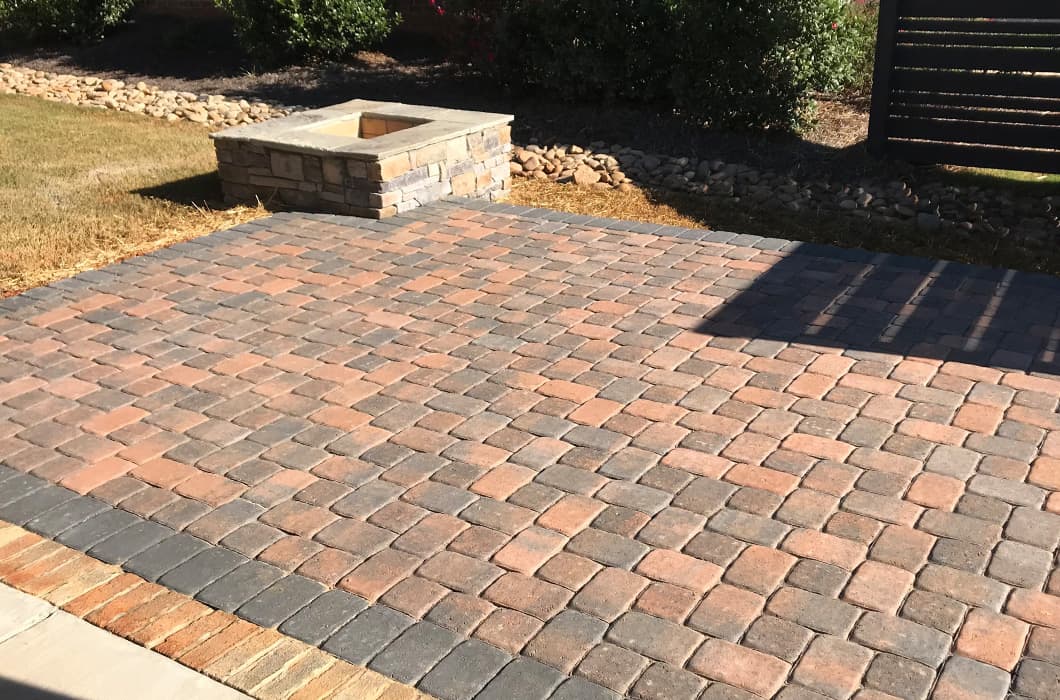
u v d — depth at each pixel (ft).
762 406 13.58
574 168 30.14
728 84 32.01
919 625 9.33
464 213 23.12
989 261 23.03
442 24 42.34
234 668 8.99
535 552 10.59
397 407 13.89
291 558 10.60
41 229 22.63
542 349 15.65
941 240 24.43
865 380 14.23
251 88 41.57
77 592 10.11
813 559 10.34
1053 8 25.94
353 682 8.80
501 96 38.50
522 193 28.27
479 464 12.34
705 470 12.06
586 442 12.78
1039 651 8.96
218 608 9.86
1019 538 10.56
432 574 10.28
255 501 11.69
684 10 32.04
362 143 23.29
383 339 16.22
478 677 8.84
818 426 12.99
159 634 9.46
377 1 44.73
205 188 26.43
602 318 16.80
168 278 19.31
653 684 8.72
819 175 28.99
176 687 8.75
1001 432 12.67
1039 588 9.78
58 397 14.46
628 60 33.99
